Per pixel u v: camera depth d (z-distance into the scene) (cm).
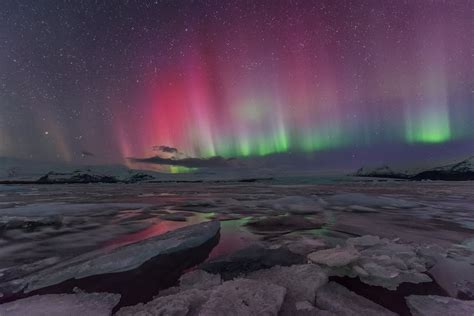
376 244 509
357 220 810
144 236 638
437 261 413
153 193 2494
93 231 694
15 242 579
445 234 616
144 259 425
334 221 795
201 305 275
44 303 293
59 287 338
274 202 1327
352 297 302
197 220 855
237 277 368
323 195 1883
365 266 384
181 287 336
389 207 1141
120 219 880
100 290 330
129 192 2745
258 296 287
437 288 326
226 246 521
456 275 363
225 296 286
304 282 334
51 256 477
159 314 255
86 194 2428
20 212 1033
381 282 339
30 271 401
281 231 661
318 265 397
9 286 344
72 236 637
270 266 408
